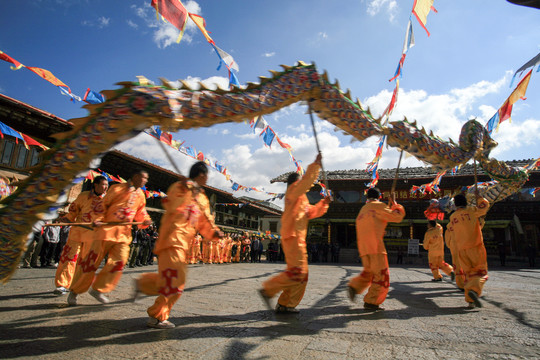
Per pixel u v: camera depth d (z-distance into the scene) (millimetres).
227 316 3648
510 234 25031
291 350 2518
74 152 2602
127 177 17484
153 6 3453
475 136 5086
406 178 25891
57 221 5113
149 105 2605
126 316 3516
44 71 4484
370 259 4281
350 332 3064
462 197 5121
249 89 3258
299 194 3889
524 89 5598
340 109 3807
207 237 3600
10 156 11102
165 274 3047
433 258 8750
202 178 3492
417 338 2898
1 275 2533
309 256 26188
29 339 2695
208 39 4219
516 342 2812
